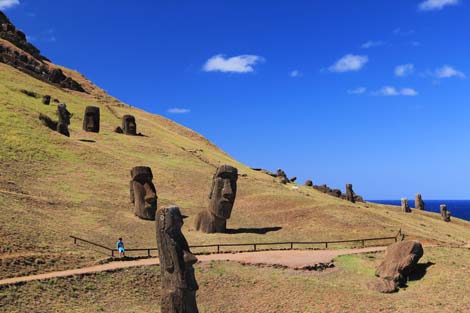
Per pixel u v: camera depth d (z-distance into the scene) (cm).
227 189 4272
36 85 9144
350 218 4850
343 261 3481
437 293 2920
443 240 4675
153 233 4072
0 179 4509
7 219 3434
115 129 8062
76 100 9481
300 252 3734
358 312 2641
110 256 3288
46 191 4594
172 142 8450
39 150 5662
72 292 2647
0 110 6525
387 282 3052
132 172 4644
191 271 2120
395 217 6012
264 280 3053
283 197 5600
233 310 2692
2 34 10644
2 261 2838
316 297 2836
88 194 4831
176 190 5681
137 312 2573
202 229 4316
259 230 4478
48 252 3128
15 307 2373
